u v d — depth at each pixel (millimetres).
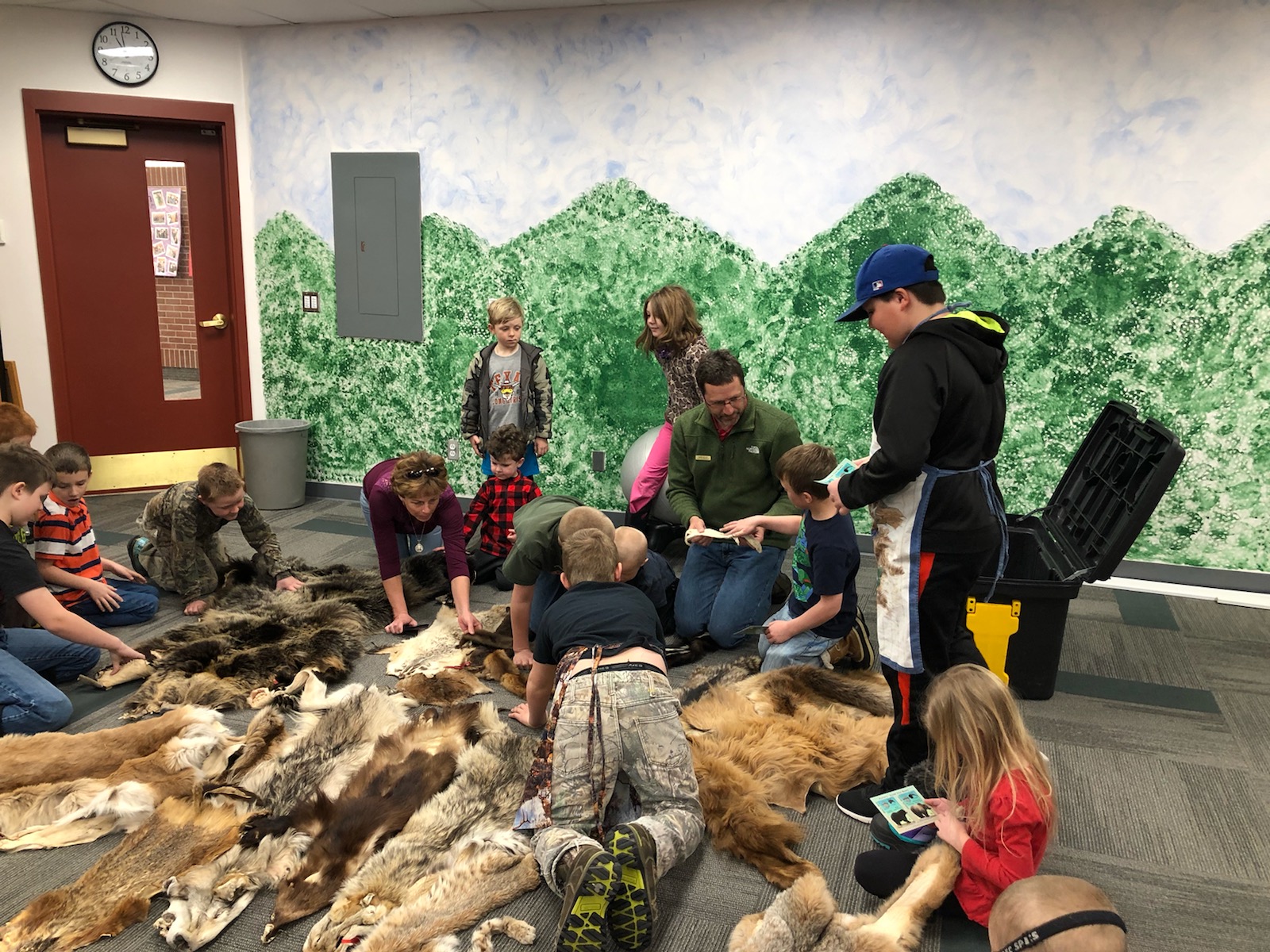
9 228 4934
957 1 3969
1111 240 3973
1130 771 2598
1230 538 4055
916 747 2293
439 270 5059
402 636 3410
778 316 4520
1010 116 4008
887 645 2246
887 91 4141
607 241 4723
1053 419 4207
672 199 4566
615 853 1802
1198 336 3941
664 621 3420
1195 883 2125
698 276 4609
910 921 1827
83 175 5074
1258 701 3025
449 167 4918
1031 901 1366
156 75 5004
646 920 1802
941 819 1934
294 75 5098
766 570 3311
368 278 5195
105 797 2242
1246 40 3654
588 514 2523
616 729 2037
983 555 2186
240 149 5277
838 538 2785
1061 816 2387
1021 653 2963
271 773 2412
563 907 1839
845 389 4488
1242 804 2438
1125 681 3162
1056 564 3051
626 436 4934
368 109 4996
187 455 5566
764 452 3275
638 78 4500
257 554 3863
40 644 2916
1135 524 2686
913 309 2180
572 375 4953
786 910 1880
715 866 2156
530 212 4820
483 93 4773
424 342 5180
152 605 3525
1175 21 3725
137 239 5238
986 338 2148
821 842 2258
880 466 2074
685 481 3482
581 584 2291
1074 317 4086
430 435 5301
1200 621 3719
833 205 4324
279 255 5355
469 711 2664
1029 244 4082
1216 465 4016
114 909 1947
